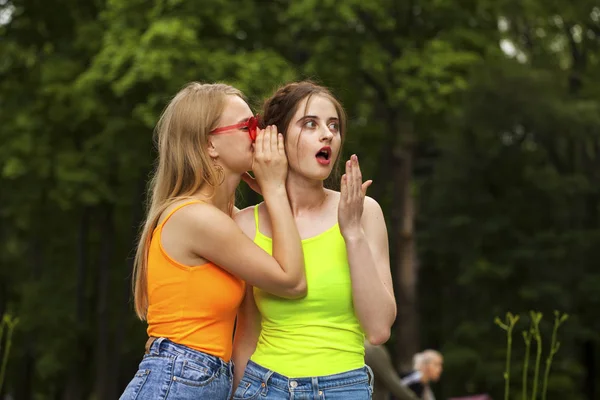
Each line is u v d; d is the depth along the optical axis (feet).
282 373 10.13
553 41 85.05
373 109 67.77
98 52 61.93
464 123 82.48
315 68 56.24
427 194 91.20
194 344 10.27
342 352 10.16
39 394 87.92
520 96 79.51
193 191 10.55
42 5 65.72
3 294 84.28
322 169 10.39
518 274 83.10
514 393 77.56
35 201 67.21
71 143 63.05
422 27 60.54
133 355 83.15
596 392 86.89
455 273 88.69
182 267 10.32
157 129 11.21
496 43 62.03
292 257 10.05
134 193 64.54
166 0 56.65
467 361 78.33
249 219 10.69
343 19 55.52
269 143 10.43
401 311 63.57
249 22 58.29
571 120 79.87
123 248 80.79
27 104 63.00
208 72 53.62
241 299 10.54
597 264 83.76
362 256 10.02
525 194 85.92
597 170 87.04
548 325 78.23
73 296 80.48
